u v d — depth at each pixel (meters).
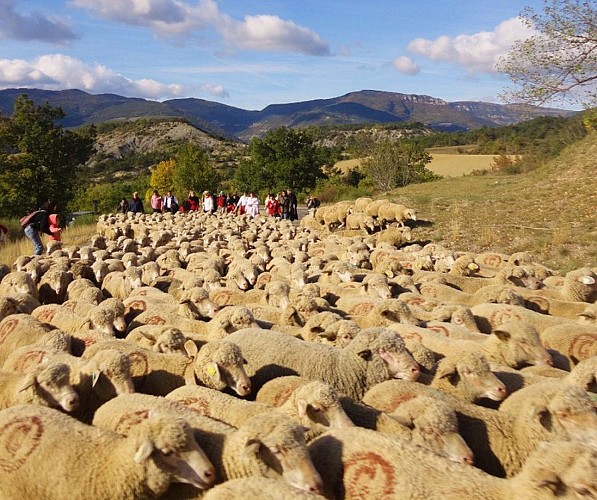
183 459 2.01
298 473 1.97
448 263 6.18
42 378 2.56
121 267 5.89
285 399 2.61
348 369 2.97
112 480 2.05
